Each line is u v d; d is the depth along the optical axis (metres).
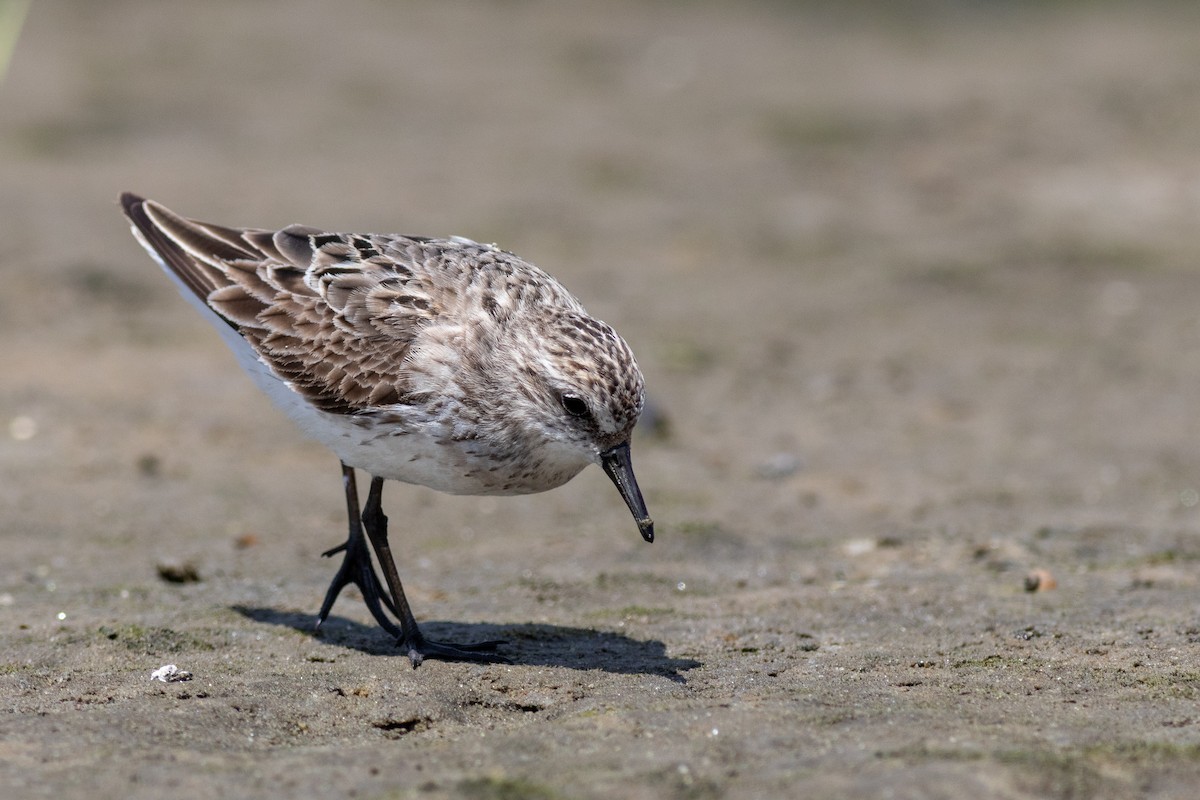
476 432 9.24
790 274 21.45
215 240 10.41
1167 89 29.81
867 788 6.74
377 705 8.44
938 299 20.41
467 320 9.34
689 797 6.75
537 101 30.36
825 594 10.92
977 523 12.97
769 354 18.42
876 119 28.75
